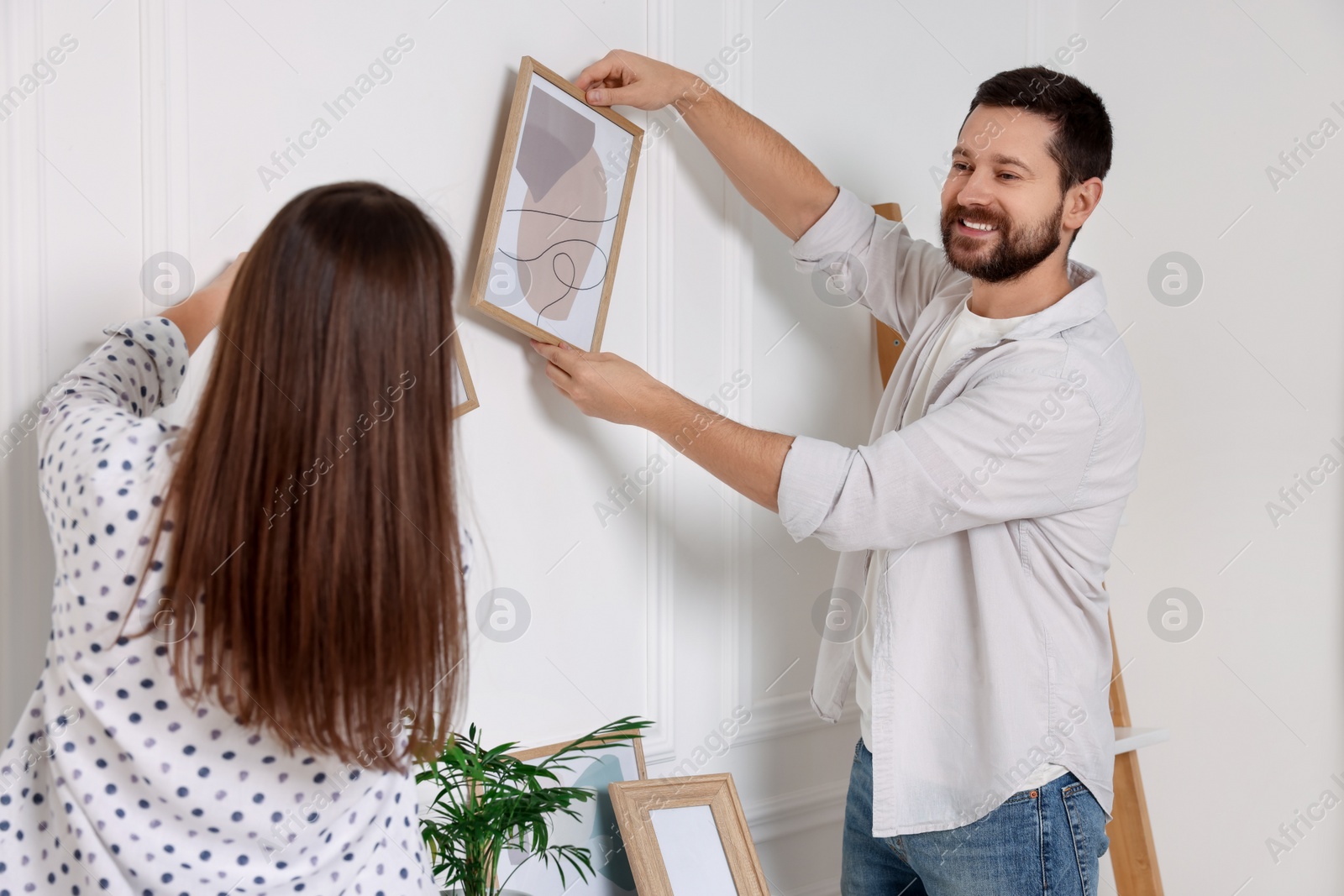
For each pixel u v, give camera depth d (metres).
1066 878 1.32
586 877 1.46
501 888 1.28
